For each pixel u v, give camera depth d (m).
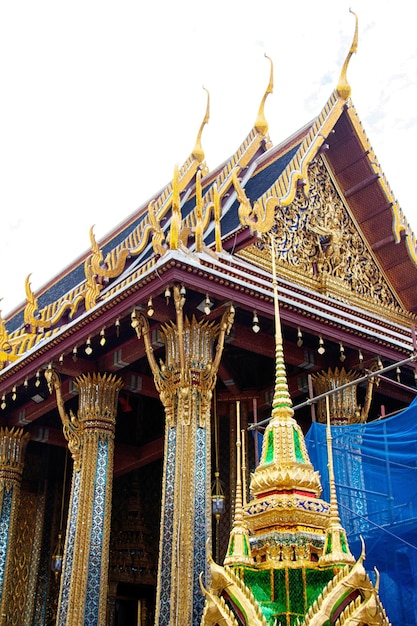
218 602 5.05
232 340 13.67
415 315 17.50
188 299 12.80
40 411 16.53
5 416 17.33
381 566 11.41
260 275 14.00
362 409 15.12
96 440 14.36
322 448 12.72
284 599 5.13
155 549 18.97
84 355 14.73
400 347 14.62
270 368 16.36
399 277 17.31
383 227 17.08
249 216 14.05
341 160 17.03
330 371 14.88
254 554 5.53
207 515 11.89
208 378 12.79
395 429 11.90
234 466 16.09
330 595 4.84
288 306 13.12
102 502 13.99
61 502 19.08
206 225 14.95
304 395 15.86
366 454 12.48
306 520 5.48
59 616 13.33
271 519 5.49
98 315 13.24
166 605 11.31
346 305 15.41
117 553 18.45
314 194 16.48
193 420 12.41
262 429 14.17
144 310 12.74
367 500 12.02
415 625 10.95
